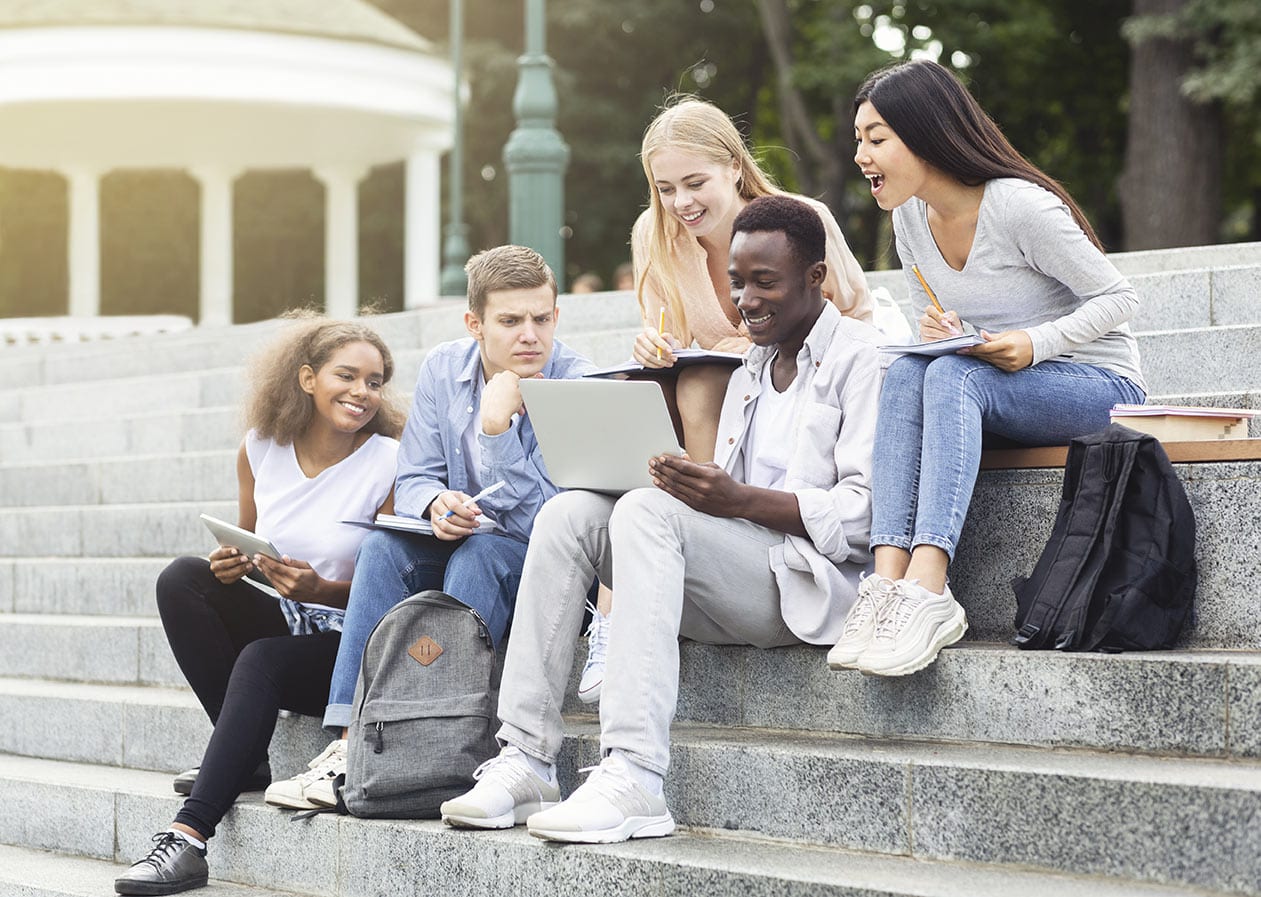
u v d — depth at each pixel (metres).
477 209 22.78
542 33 10.30
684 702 3.90
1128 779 2.88
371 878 3.66
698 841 3.37
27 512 7.18
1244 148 19.17
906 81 3.72
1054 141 21.27
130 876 3.76
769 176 4.56
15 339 13.38
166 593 4.28
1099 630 3.31
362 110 14.81
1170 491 3.37
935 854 3.12
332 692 3.87
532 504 4.11
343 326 4.37
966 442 3.50
